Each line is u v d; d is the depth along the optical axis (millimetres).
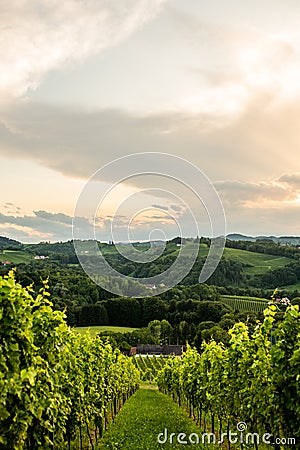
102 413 14547
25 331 6141
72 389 9977
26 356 6266
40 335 7469
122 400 29984
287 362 7906
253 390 9117
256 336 9258
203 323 42844
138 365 52188
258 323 9703
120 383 24609
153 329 47438
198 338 42750
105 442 13922
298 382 7648
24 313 6211
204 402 16203
